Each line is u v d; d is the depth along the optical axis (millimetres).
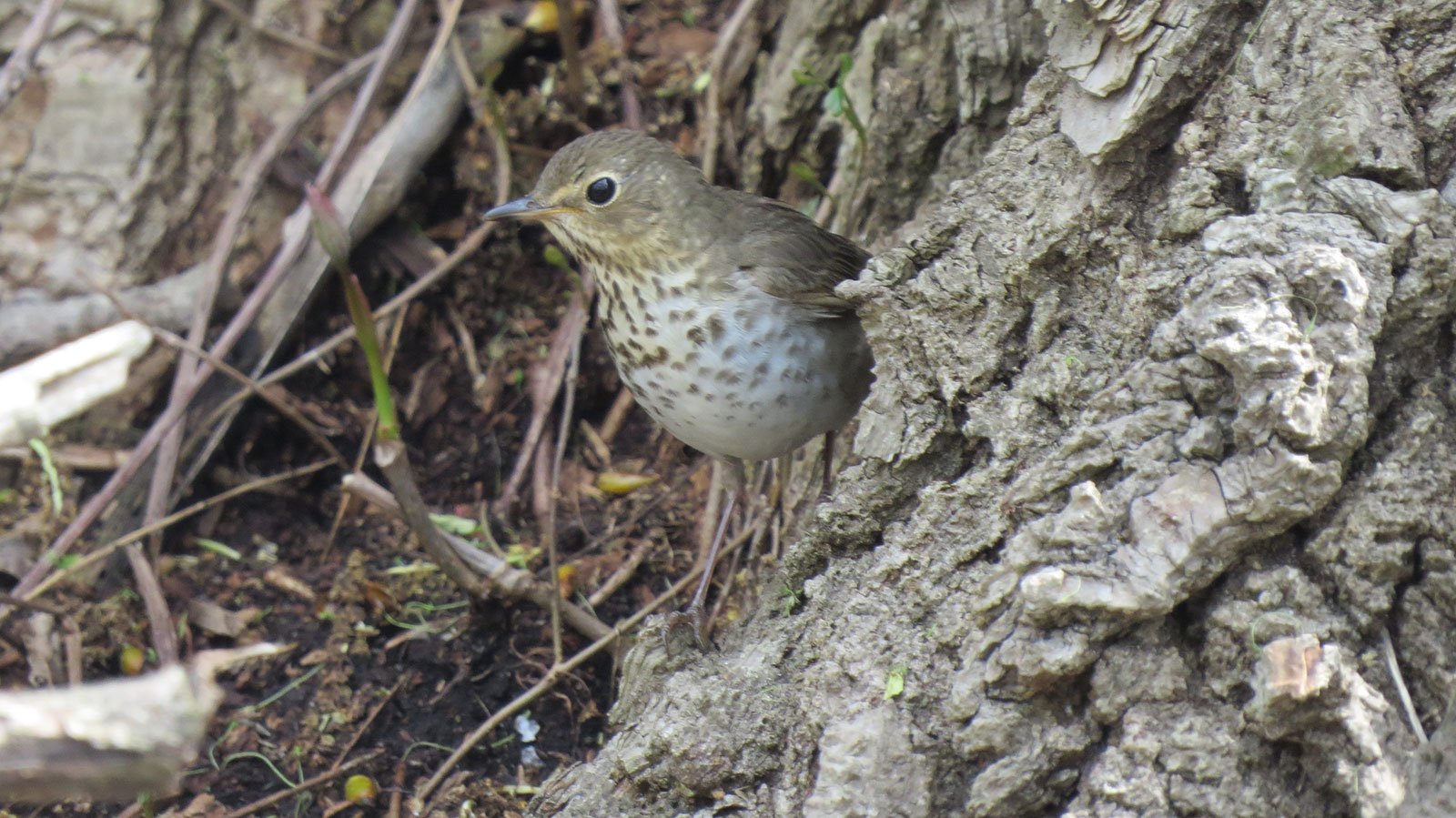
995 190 6805
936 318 6648
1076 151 6516
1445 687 4891
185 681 4316
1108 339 6168
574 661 8461
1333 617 4992
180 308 10039
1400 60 5750
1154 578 5070
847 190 9656
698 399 8102
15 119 10125
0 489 9633
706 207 8062
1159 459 5273
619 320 8242
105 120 10172
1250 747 4949
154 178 10266
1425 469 5090
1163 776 5004
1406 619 4996
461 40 10852
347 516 9828
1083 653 5148
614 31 11094
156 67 10305
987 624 5410
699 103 10977
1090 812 5047
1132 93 6234
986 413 6379
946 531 6070
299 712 8570
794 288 7973
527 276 10648
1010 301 6512
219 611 9172
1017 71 8523
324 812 8070
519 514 9797
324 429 10148
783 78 10258
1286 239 5434
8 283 10047
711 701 6188
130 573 9281
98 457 9766
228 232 10156
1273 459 4984
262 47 10641
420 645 8891
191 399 9523
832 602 6449
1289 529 5090
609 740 7270
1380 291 5230
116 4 10211
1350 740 4746
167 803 8078
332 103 10711
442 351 10477
